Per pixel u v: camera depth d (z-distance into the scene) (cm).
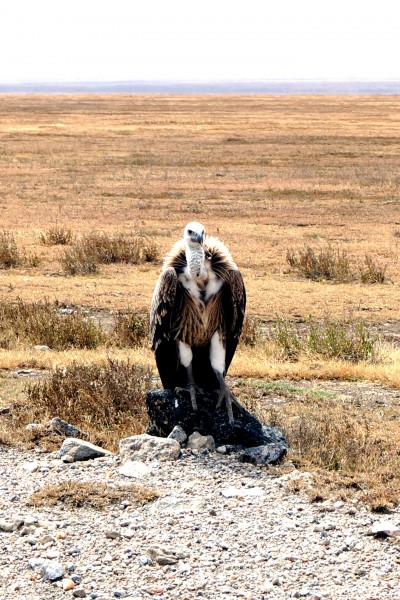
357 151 4656
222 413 866
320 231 2612
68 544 668
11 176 3784
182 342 829
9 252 2156
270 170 3984
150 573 629
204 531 691
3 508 728
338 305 1747
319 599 596
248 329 1440
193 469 813
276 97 13362
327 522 711
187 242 780
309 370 1242
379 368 1255
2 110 8425
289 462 836
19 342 1403
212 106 9581
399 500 751
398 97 13150
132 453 842
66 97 13438
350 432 935
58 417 943
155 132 5775
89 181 3653
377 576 629
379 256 2266
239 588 611
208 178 3741
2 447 875
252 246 2366
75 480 788
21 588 608
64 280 1948
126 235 2519
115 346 1403
